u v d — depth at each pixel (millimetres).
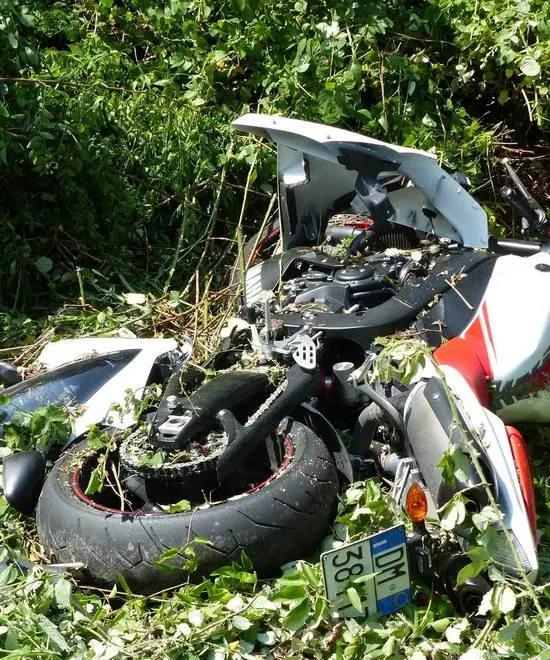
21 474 2439
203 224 4160
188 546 2184
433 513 2236
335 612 2145
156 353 2770
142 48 4664
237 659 2092
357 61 4160
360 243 3195
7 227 3814
